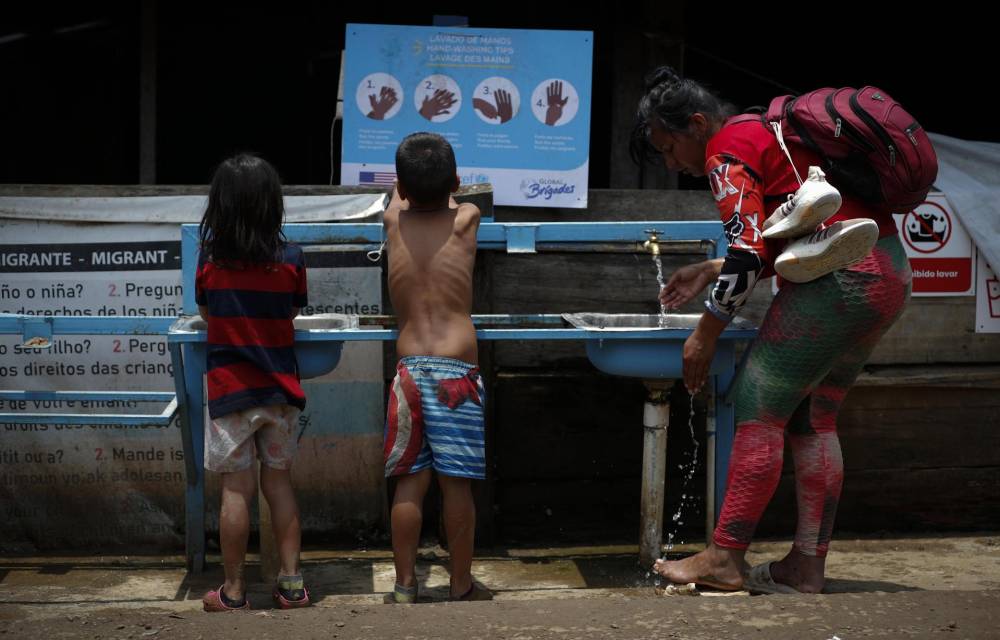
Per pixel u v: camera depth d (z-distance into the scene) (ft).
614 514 14.10
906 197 9.93
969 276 14.08
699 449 14.08
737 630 8.66
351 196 13.38
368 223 13.12
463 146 13.89
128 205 13.34
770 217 9.84
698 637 8.51
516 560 13.09
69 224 13.35
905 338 14.05
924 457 14.32
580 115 13.84
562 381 13.84
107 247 13.39
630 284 13.71
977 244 13.96
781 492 14.19
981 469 14.42
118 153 20.65
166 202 13.35
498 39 13.91
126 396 12.01
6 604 11.28
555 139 13.87
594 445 13.97
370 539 13.84
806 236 9.74
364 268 13.46
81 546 13.73
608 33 19.39
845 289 9.94
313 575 12.41
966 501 14.46
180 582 12.19
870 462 14.25
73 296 13.41
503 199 13.84
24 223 13.33
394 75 13.93
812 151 10.02
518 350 13.76
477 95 13.89
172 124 19.72
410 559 10.65
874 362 14.06
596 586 11.98
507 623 8.87
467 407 10.55
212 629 8.77
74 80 20.51
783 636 8.51
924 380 14.02
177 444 13.65
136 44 20.29
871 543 13.83
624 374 11.30
